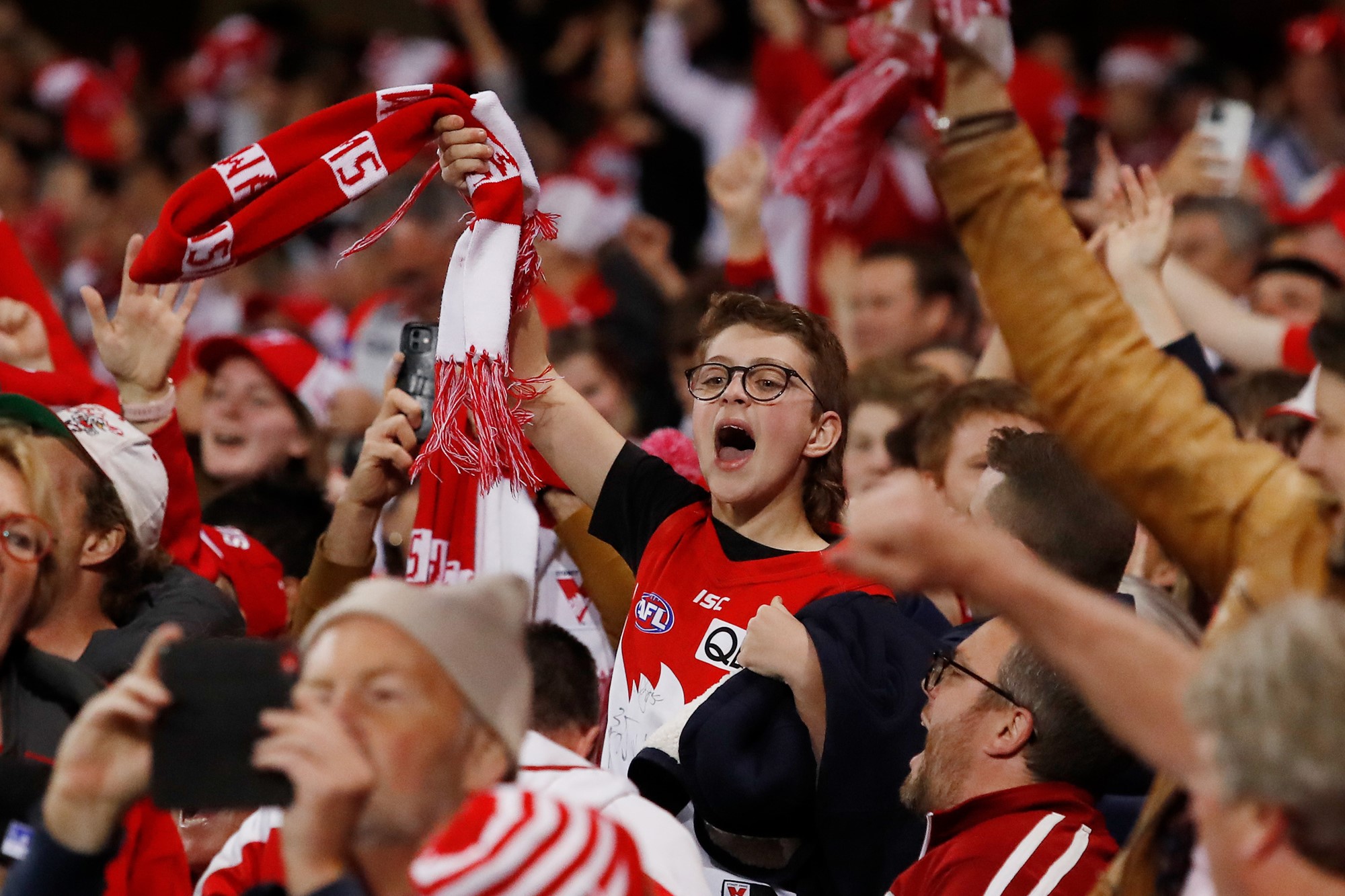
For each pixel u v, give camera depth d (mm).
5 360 13250
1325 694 4988
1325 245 20719
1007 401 13039
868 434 15297
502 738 6445
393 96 10367
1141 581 9859
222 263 9969
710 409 10203
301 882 5891
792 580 9969
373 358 22203
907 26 6578
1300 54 31641
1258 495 6512
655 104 34406
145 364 11992
